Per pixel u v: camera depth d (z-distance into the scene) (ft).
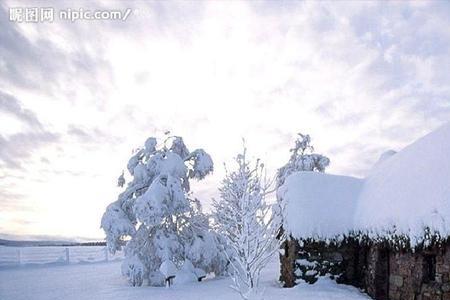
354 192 62.95
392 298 46.55
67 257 120.26
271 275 79.77
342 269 57.47
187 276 70.03
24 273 92.79
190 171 81.05
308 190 61.52
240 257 48.44
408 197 45.11
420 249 41.04
